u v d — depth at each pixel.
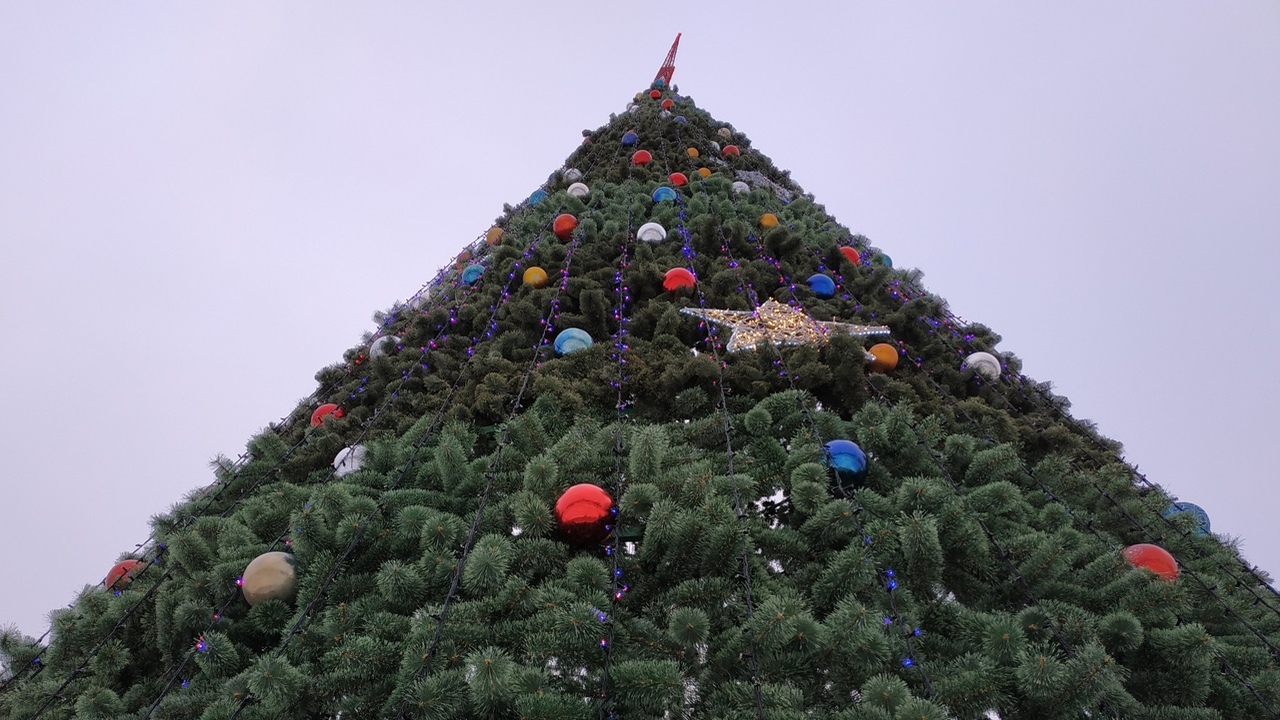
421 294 10.82
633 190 11.15
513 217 12.11
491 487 4.62
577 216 10.07
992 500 4.39
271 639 4.37
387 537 4.29
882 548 3.90
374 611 3.91
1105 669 3.21
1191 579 4.69
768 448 4.86
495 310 7.87
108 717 3.93
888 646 3.25
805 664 3.38
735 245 8.77
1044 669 3.21
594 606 3.51
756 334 6.66
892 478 4.80
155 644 4.47
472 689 3.11
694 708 3.30
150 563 5.40
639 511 4.00
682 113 16.25
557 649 3.38
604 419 5.71
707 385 5.82
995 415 6.12
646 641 3.47
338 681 3.46
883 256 10.70
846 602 3.38
